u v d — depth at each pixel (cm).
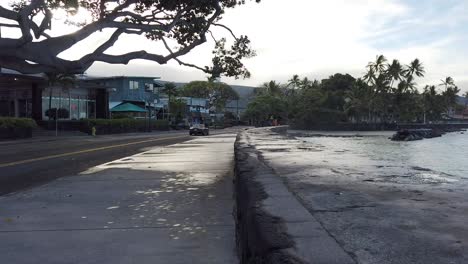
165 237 638
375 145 3503
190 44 1573
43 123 4956
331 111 8419
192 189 1059
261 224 381
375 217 484
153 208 840
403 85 8681
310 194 642
